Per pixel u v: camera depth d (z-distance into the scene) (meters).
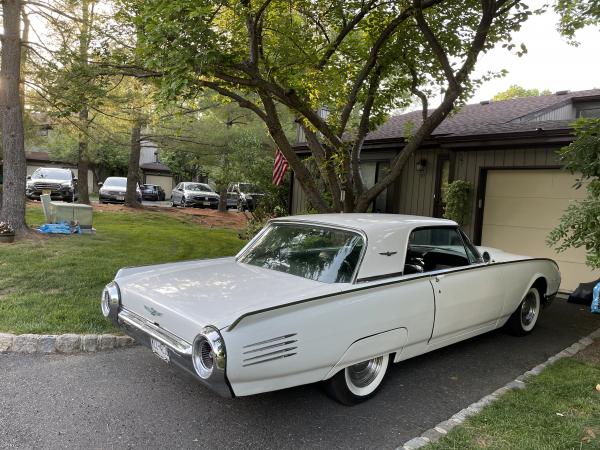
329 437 3.14
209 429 3.17
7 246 8.63
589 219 4.34
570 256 8.06
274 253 4.19
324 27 8.43
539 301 5.65
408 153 7.31
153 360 4.34
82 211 11.33
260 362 2.83
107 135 13.48
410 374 4.29
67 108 8.30
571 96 12.39
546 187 8.33
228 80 6.26
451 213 9.13
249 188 19.98
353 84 8.02
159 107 5.87
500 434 3.14
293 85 6.97
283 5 7.53
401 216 4.54
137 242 10.61
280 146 7.57
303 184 7.81
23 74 10.22
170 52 5.20
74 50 8.12
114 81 9.98
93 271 7.13
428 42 7.03
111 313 3.85
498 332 5.66
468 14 7.48
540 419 3.35
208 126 18.64
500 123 10.10
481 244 9.16
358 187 7.88
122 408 3.41
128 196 19.95
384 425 3.32
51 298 5.72
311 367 3.09
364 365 3.66
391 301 3.55
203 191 25.66
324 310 3.12
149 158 43.88
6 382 3.79
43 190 20.23
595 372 4.27
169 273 3.99
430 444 3.00
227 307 3.07
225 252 10.30
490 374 4.33
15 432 3.03
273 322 2.89
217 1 5.63
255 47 6.34
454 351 4.95
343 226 3.89
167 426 3.19
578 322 6.20
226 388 2.76
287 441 3.07
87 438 2.99
